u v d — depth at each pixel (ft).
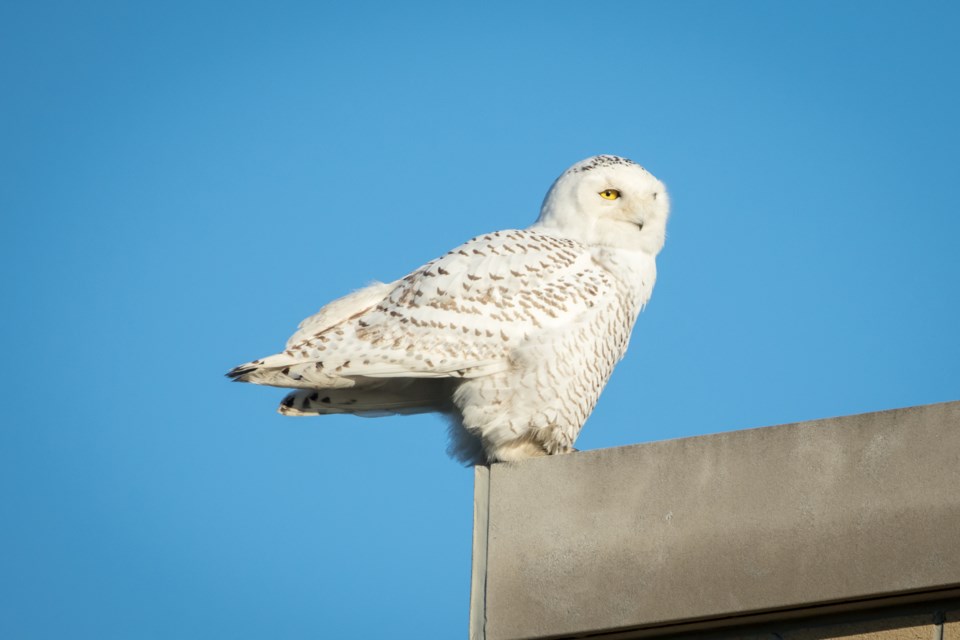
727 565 34.17
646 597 34.94
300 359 42.68
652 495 35.78
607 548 35.91
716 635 35.04
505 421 43.09
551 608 36.17
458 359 42.80
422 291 44.09
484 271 44.19
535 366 42.93
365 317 44.19
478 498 38.32
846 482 33.30
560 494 37.06
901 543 32.19
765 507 34.12
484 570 37.42
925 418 32.78
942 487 32.12
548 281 44.39
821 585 32.78
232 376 42.60
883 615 33.04
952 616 32.19
